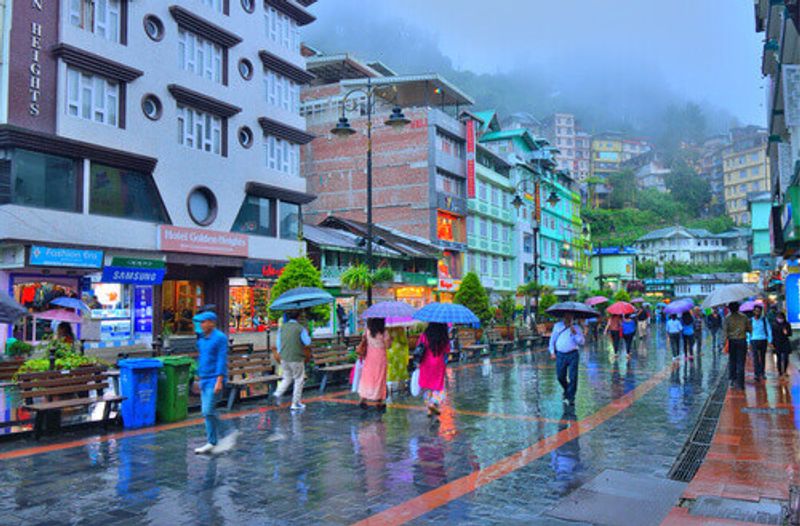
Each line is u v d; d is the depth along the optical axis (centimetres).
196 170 2602
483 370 1809
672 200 12200
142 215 2380
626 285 8269
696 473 655
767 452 731
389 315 1080
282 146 3145
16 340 1816
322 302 1212
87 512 538
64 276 2136
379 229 4334
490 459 730
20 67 1972
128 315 2367
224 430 775
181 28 2591
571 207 7412
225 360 769
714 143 15338
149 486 618
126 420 923
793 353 2291
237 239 2756
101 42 2222
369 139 1864
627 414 1045
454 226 4725
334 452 766
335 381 1448
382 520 517
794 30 1670
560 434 877
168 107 2489
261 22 3006
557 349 1159
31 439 842
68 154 2089
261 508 550
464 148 4794
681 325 2081
